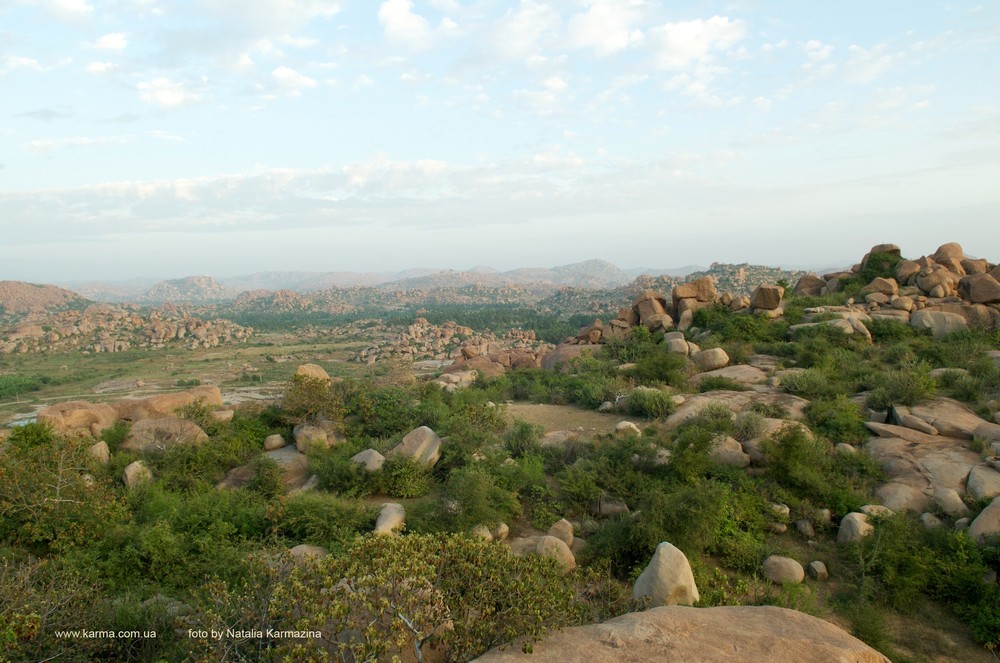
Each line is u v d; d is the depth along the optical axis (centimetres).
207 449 1370
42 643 626
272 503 1088
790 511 1112
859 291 2752
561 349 2688
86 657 643
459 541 667
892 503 1100
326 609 547
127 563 900
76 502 1005
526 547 1012
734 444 1285
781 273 16962
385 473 1250
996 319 2289
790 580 915
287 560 688
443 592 602
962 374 1716
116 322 15475
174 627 696
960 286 2539
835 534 1060
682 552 863
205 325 16250
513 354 2964
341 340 16175
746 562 966
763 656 520
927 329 2270
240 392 8556
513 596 606
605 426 1631
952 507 1054
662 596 754
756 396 1662
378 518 1066
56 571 813
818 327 2266
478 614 617
